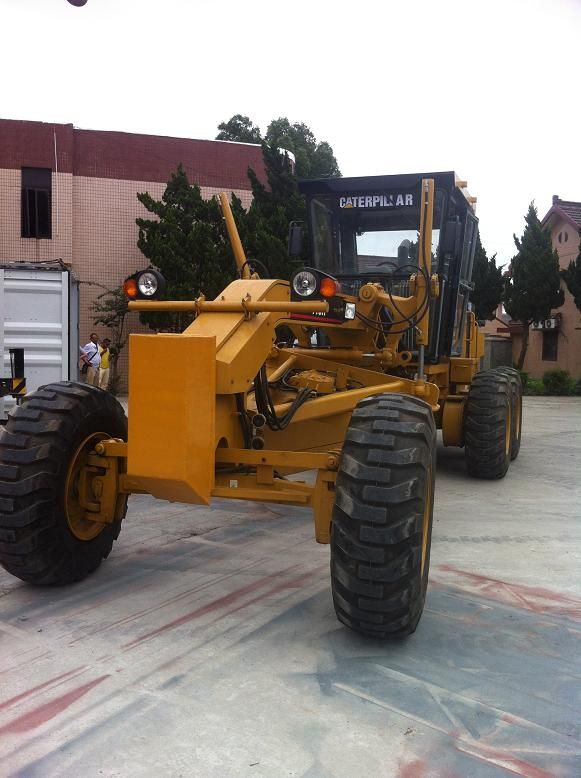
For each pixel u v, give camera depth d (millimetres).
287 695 2992
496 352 27703
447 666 3277
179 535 5398
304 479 7820
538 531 5605
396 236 6645
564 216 25906
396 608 3232
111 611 3867
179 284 16375
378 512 3184
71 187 19203
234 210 17484
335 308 5152
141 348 3557
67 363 9062
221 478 4004
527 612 3936
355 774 2473
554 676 3201
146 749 2598
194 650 3408
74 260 19578
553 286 22547
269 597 4109
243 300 3984
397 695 3006
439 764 2537
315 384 5176
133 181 19875
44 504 3838
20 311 8898
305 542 5238
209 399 3568
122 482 4188
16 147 18766
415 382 5559
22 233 19016
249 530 5562
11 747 2600
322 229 6840
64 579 4102
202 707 2887
